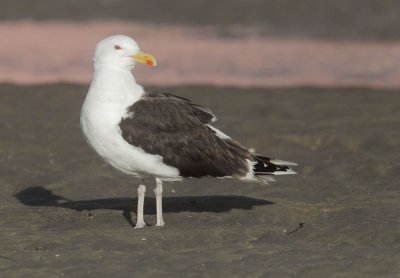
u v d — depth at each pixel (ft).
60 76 99.55
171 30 127.85
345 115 69.00
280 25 122.83
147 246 35.68
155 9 137.08
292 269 32.04
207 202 44.09
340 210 41.24
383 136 57.67
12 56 113.09
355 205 41.98
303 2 125.39
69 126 63.46
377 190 46.50
